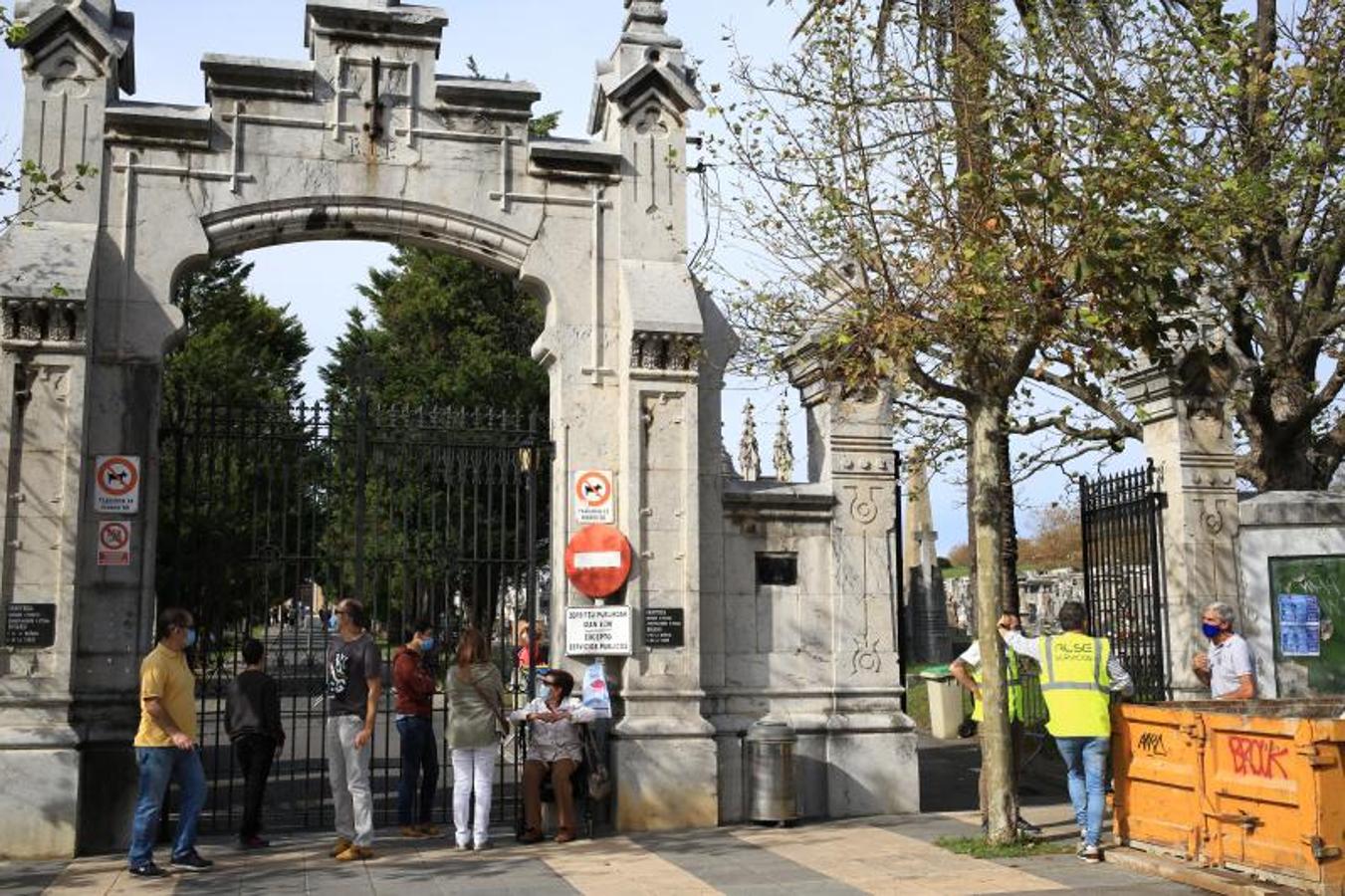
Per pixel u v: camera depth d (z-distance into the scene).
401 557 12.68
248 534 17.38
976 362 11.30
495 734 11.53
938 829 12.21
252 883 9.79
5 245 11.49
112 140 12.14
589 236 13.41
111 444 11.77
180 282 12.60
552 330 13.18
